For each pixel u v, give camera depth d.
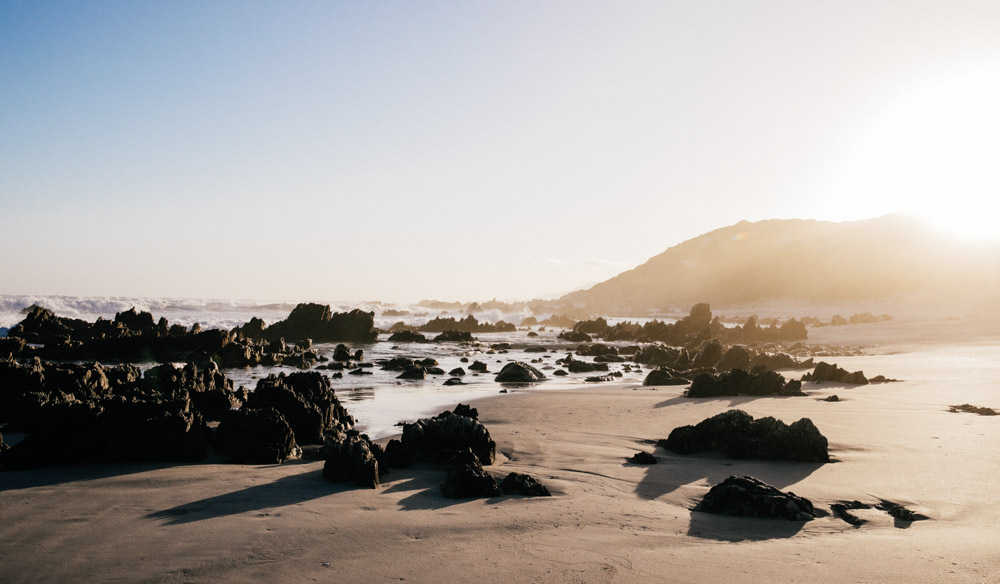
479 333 110.62
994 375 31.73
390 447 14.21
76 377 22.55
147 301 108.94
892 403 22.48
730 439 15.17
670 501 10.98
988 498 10.56
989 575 7.01
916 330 79.56
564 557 7.81
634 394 28.42
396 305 191.50
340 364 43.16
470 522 9.48
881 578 6.96
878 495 10.87
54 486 11.63
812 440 14.13
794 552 7.97
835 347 60.66
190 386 22.44
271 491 11.41
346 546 8.26
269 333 73.31
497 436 17.64
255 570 7.34
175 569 7.36
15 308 88.75
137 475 12.64
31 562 7.58
